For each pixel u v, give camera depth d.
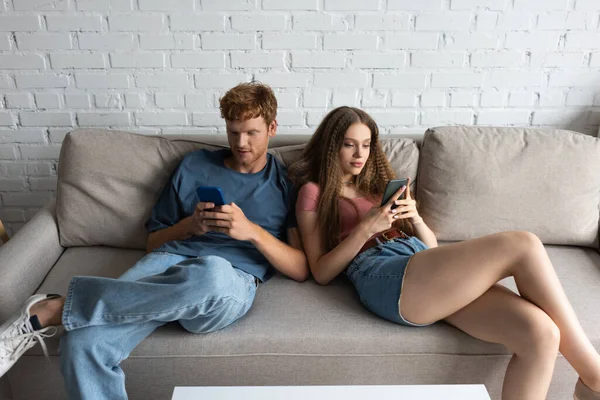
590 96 2.10
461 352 1.37
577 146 1.75
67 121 2.12
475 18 1.98
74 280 1.29
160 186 1.75
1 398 1.50
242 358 1.36
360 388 1.04
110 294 1.26
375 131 1.65
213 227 1.49
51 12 1.94
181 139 1.81
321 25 1.99
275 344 1.35
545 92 2.10
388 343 1.36
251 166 1.66
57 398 1.44
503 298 1.31
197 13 1.96
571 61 2.04
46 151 2.18
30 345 1.29
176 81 2.07
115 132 1.78
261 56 2.03
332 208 1.61
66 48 2.00
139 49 2.01
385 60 2.05
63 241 1.75
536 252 1.28
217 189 1.41
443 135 1.77
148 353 1.35
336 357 1.36
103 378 1.27
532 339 1.23
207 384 1.39
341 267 1.53
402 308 1.35
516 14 1.98
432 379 1.41
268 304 1.48
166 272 1.35
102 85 2.06
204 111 2.12
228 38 2.00
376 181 1.70
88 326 1.26
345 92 2.10
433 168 1.76
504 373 1.40
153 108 2.11
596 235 1.79
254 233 1.49
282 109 2.12
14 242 1.58
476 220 1.74
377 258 1.50
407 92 2.10
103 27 1.97
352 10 1.97
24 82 2.05
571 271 1.66
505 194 1.73
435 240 1.65
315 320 1.41
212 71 2.05
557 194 1.73
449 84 2.09
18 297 1.45
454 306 1.32
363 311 1.46
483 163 1.73
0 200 2.25
